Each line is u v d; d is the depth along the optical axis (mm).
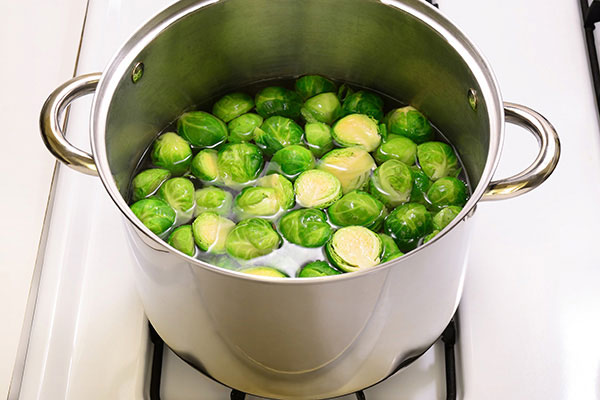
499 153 605
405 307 617
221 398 706
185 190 725
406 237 704
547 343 726
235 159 743
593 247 772
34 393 708
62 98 640
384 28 735
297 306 580
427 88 763
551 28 904
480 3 923
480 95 667
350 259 682
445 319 673
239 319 604
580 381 708
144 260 613
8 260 817
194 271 578
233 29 744
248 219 703
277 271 673
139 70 695
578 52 886
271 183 730
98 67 883
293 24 756
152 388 698
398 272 578
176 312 638
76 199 795
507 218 787
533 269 761
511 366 716
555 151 623
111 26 914
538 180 618
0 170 856
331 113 791
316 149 772
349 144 762
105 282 763
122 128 704
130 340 733
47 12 950
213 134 767
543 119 638
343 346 625
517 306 743
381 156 759
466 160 753
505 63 880
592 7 876
